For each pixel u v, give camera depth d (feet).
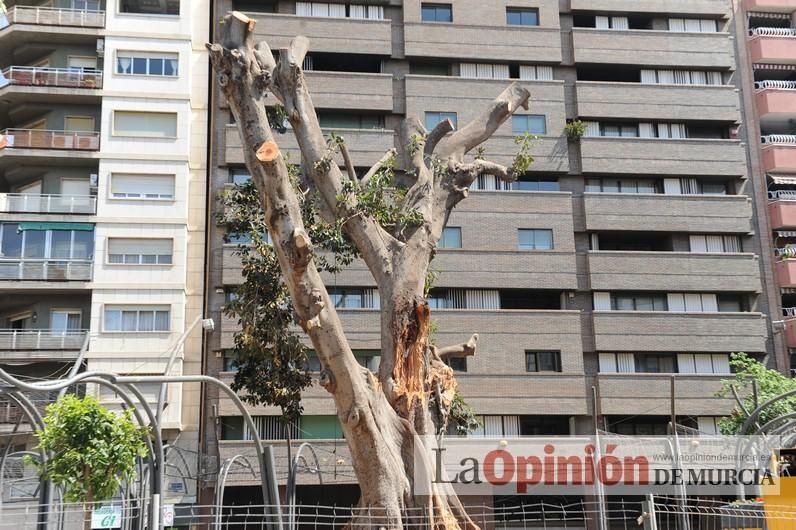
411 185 64.95
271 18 118.83
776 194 125.80
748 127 127.95
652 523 42.19
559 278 115.96
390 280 59.16
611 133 125.18
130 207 110.63
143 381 45.44
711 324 116.67
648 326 115.65
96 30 115.55
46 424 48.65
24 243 108.88
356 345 109.29
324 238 68.54
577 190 122.01
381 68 122.72
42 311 109.60
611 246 122.72
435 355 65.00
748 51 131.03
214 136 115.85
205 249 112.16
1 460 57.36
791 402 90.38
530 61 124.16
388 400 55.88
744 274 119.24
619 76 128.98
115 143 112.37
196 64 117.19
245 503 106.32
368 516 48.24
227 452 102.94
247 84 51.11
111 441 47.65
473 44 123.44
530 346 112.78
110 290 107.76
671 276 117.91
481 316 112.68
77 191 114.52
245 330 69.10
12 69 113.29
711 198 121.70
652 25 130.21
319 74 118.01
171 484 101.24
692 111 124.88
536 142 120.57
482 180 119.65
